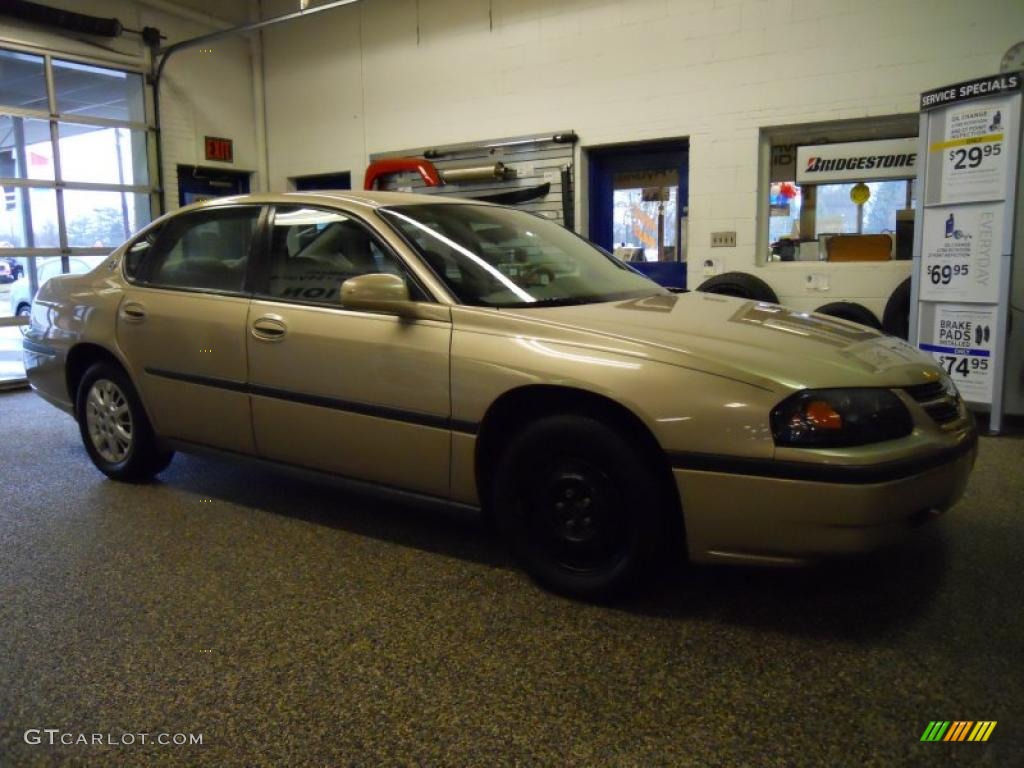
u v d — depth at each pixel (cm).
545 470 256
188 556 297
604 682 208
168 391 348
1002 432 497
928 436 229
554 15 734
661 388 228
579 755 178
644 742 182
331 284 303
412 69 835
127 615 249
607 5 704
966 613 245
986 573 275
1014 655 219
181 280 354
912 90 584
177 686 208
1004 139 468
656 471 238
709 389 223
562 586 256
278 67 946
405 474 282
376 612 250
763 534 221
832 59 609
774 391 218
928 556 290
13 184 734
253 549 304
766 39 633
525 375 247
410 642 230
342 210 312
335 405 293
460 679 210
